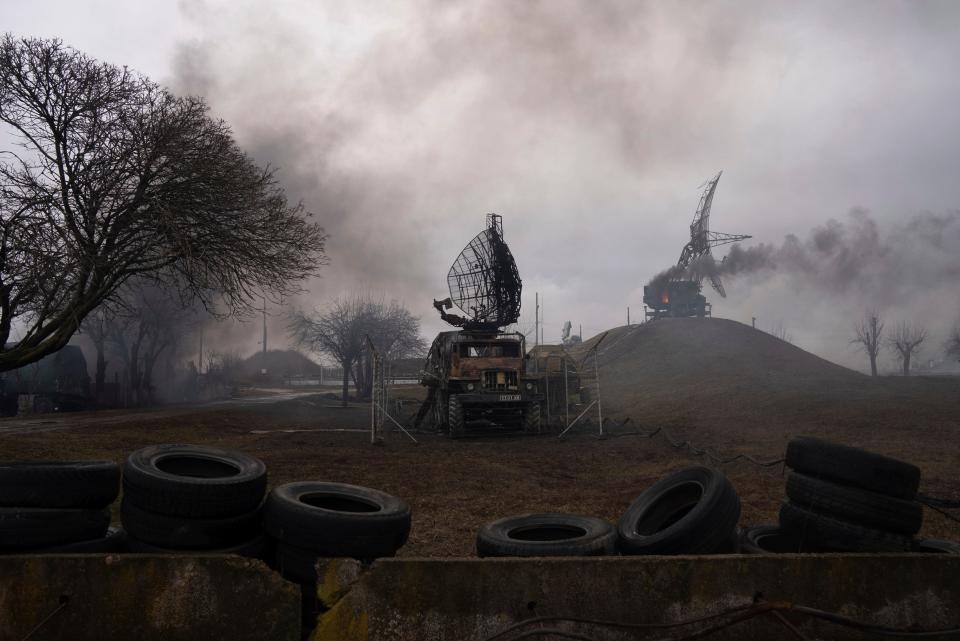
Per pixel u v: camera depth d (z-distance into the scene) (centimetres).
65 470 414
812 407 2455
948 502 561
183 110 1730
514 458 1625
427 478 1265
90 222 1571
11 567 347
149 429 2155
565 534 523
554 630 362
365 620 358
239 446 1838
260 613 355
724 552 455
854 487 492
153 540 420
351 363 4316
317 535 409
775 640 386
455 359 2319
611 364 4991
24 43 1551
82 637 345
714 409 2731
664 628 367
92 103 1579
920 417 2052
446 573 366
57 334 1574
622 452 1738
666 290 6278
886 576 398
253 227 1769
